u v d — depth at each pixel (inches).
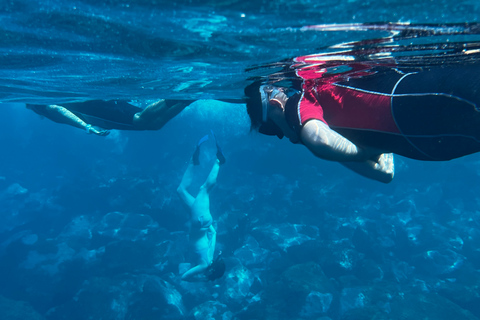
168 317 402.0
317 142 81.0
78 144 902.4
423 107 78.0
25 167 932.0
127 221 598.2
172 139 818.8
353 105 91.4
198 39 130.4
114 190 682.2
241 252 544.7
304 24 106.0
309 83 123.8
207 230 509.0
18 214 727.1
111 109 222.4
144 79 215.2
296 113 89.0
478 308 418.9
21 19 115.4
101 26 120.5
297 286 417.1
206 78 209.9
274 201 689.6
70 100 297.6
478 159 727.7
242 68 172.1
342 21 100.9
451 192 733.9
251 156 785.6
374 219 652.7
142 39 133.5
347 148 83.7
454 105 73.5
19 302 428.5
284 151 759.1
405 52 117.7
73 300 428.1
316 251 510.0
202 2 95.6
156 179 719.1
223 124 815.1
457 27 96.3
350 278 470.9
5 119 929.5
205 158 800.9
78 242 577.9
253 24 109.7
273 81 183.5
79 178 774.5
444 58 119.0
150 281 434.0
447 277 504.7
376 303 414.3
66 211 700.0
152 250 514.0
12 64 175.9
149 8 102.3
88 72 195.0
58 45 143.1
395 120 83.5
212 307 409.4
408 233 605.6
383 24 100.1
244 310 410.9
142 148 850.1
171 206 621.6
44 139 923.4
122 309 412.5
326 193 687.7
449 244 562.6
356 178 732.7
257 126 110.0
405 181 753.6
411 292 448.8
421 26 98.3
